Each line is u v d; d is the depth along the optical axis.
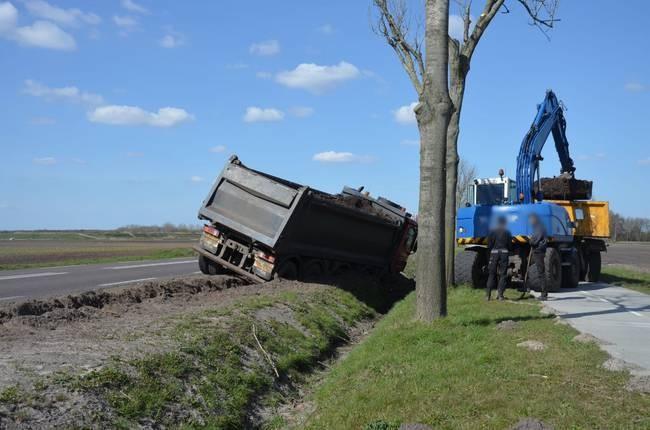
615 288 19.22
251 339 8.99
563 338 9.09
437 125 10.45
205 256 15.10
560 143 22.14
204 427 6.19
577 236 21.06
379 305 17.06
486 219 17.34
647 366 7.49
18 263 26.83
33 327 8.27
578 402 5.91
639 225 110.25
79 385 5.62
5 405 4.96
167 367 6.77
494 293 16.00
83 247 50.25
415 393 6.77
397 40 16.06
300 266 15.59
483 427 5.48
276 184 13.98
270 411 7.57
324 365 10.13
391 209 20.61
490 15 15.71
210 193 14.55
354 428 6.16
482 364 7.63
